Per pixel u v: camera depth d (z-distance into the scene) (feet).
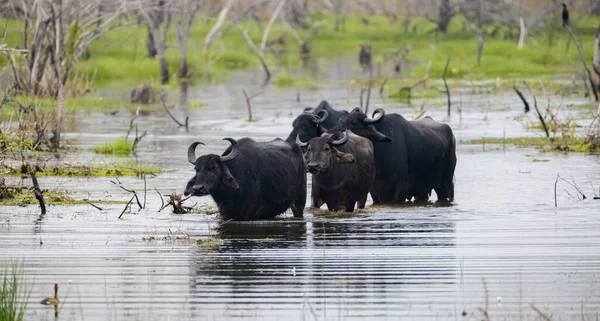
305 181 167.73
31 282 122.52
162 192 190.29
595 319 106.01
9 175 209.97
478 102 390.83
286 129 310.86
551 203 177.78
